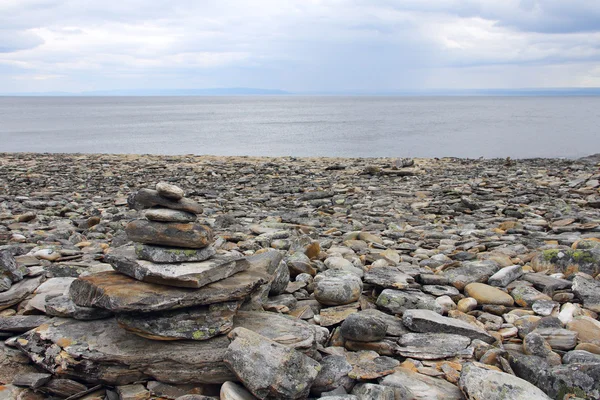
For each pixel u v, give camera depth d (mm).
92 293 5207
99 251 9352
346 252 9227
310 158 35031
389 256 8938
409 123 92125
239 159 34188
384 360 5266
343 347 5680
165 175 24734
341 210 15023
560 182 20609
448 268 8125
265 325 5473
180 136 66875
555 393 4707
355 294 6633
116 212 14188
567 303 6633
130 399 4750
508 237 10695
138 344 5035
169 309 5051
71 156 36000
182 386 4906
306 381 4582
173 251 5355
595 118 108188
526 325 6078
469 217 13789
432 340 5547
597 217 13031
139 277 5246
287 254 8641
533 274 7723
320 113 146375
